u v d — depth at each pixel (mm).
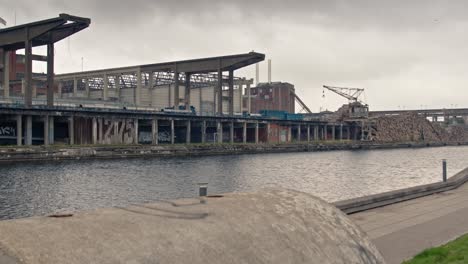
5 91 103062
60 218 4672
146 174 60812
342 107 194375
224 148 112938
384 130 199125
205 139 124375
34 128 95000
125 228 4527
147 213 5152
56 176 55594
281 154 117938
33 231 4133
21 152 74125
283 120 146125
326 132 173500
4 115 85188
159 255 4223
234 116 128875
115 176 57531
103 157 85688
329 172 70000
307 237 5543
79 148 82750
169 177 58156
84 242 4086
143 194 44031
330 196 43281
